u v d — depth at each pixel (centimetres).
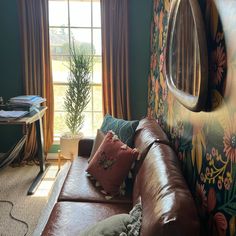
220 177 100
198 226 100
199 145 128
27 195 281
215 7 105
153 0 332
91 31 371
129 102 366
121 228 127
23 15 343
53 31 370
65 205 184
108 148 216
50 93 367
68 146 334
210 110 110
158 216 106
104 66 359
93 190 206
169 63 198
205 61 108
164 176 137
